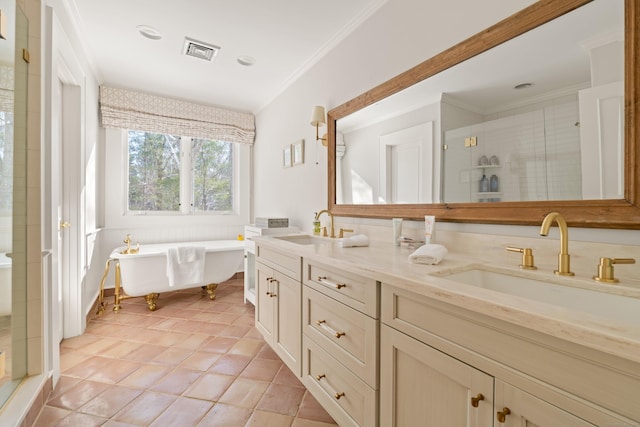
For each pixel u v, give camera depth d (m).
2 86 1.33
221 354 1.98
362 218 2.02
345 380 1.19
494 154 1.25
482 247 1.30
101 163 3.20
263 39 2.31
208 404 1.48
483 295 0.71
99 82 3.06
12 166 1.40
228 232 3.98
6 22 1.31
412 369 0.90
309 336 1.46
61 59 1.88
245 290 3.00
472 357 0.72
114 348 2.04
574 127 1.02
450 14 1.44
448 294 0.75
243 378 1.71
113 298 3.14
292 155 2.95
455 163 1.41
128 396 1.53
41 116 1.50
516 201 1.17
